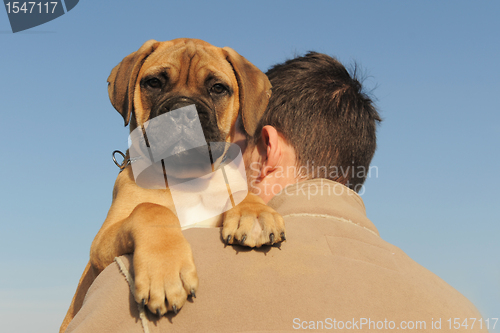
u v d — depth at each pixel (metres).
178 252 1.68
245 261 1.60
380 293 1.53
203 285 1.54
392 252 1.79
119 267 1.71
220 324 1.44
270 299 1.46
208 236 1.83
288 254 1.62
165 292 1.52
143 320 1.51
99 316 1.52
